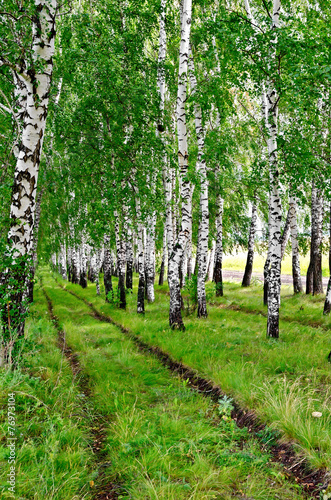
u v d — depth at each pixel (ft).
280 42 21.43
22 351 17.79
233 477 10.18
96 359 21.95
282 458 11.12
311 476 9.95
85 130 40.96
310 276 47.01
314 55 20.90
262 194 50.55
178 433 12.67
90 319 38.24
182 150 28.91
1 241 17.02
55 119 37.40
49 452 10.52
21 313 17.57
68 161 45.83
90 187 46.52
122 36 38.19
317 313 34.88
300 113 24.40
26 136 17.54
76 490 9.43
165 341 24.63
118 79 34.09
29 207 17.72
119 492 9.66
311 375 16.98
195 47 35.45
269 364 18.81
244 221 60.80
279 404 13.29
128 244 53.31
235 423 13.74
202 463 10.43
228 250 67.97
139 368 20.74
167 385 18.24
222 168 44.39
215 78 28.99
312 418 12.52
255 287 58.18
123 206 44.62
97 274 60.13
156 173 38.93
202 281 36.55
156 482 9.84
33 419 12.31
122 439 12.05
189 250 65.21
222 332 28.02
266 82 26.35
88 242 54.65
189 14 27.99
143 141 37.91
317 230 45.98
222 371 17.57
